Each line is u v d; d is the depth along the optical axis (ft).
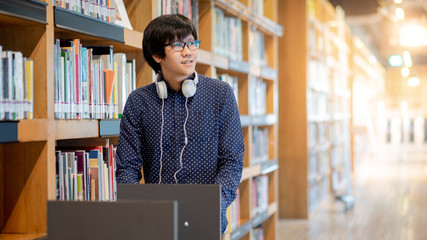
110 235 4.97
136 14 10.10
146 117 6.89
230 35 14.37
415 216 23.48
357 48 44.55
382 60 67.87
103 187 8.46
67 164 7.78
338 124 31.91
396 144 73.82
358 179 37.78
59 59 7.44
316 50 26.73
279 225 21.93
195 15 12.30
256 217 15.33
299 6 23.57
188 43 6.55
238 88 15.14
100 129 8.30
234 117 6.90
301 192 23.40
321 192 27.07
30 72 6.98
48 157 7.20
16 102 6.64
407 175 40.24
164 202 4.86
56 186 7.56
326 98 28.32
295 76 23.70
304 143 23.50
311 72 24.81
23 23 7.06
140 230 4.91
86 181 8.05
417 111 74.33
